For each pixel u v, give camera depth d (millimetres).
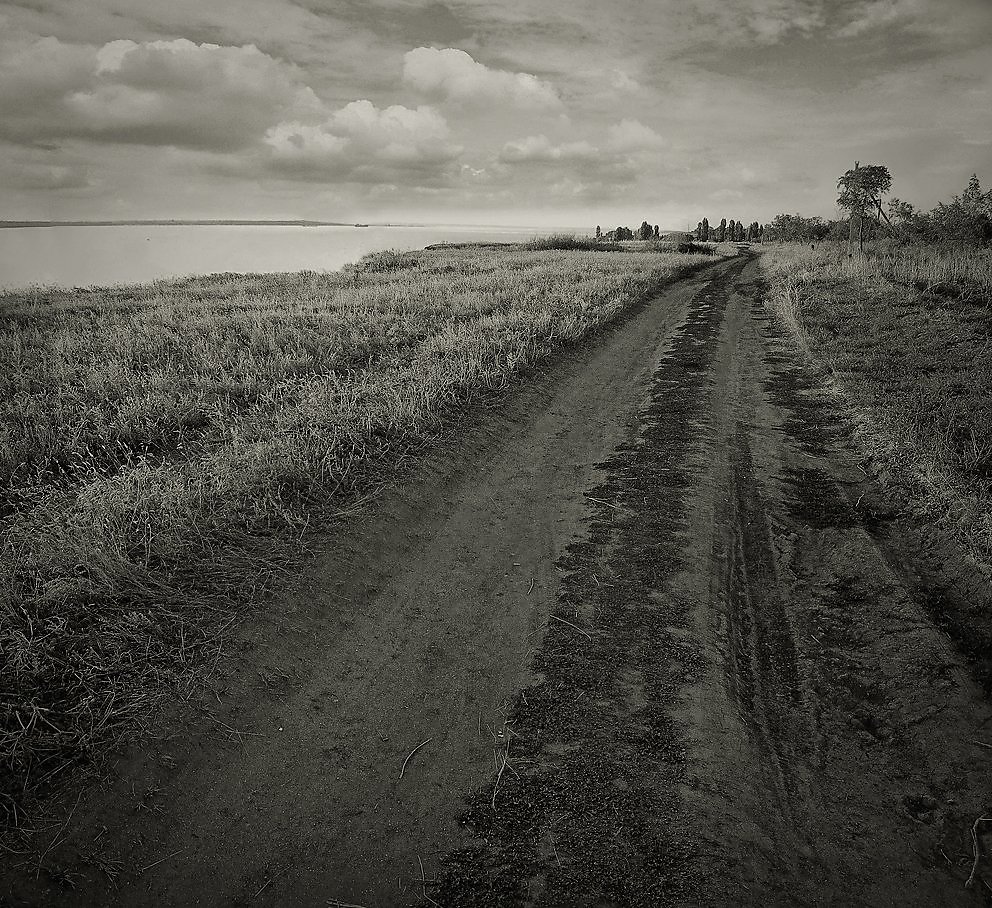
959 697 3613
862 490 6242
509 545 5586
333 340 11633
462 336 11727
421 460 6809
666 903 2623
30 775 3059
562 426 8625
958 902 2598
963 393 8422
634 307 18844
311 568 4801
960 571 4711
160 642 3887
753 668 4070
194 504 5211
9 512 5508
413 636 4387
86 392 8516
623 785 3199
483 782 3252
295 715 3676
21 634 3631
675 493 6449
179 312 15586
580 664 4082
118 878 2760
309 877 2795
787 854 2830
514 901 2664
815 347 11883
